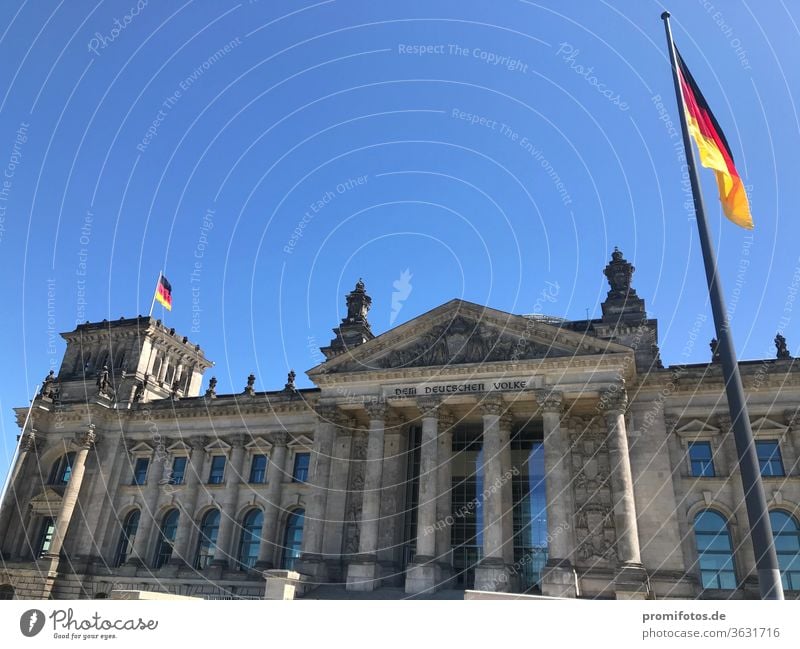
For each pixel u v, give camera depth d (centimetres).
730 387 2686
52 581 8100
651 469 6519
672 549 6159
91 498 8900
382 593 6038
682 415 6719
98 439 9175
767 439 6456
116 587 8088
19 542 8769
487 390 6581
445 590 6216
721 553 6209
